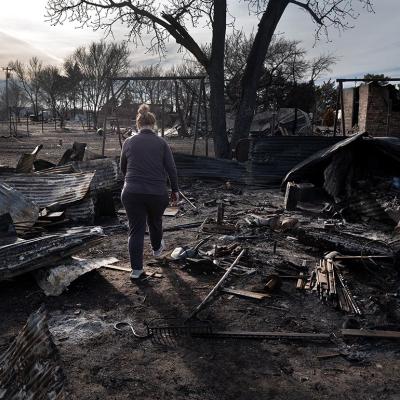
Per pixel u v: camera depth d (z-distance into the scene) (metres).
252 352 3.46
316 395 2.92
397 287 4.82
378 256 5.36
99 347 3.48
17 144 26.09
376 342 3.65
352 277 5.11
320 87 40.97
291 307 4.32
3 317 3.96
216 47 15.45
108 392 2.91
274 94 33.50
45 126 60.31
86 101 64.31
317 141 11.78
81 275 4.68
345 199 8.67
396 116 21.00
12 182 7.27
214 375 3.12
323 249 6.00
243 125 15.84
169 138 31.95
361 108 22.50
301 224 7.62
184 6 16.17
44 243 4.63
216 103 15.67
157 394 2.90
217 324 3.91
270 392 2.94
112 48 58.88
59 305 4.23
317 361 3.35
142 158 4.82
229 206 9.26
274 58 35.75
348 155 9.36
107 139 32.66
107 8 16.31
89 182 7.48
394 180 8.58
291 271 5.26
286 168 11.92
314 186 9.58
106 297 4.44
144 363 3.26
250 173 12.09
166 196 5.00
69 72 71.31
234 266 5.30
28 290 4.55
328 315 4.16
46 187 7.42
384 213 7.55
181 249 5.69
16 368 1.97
